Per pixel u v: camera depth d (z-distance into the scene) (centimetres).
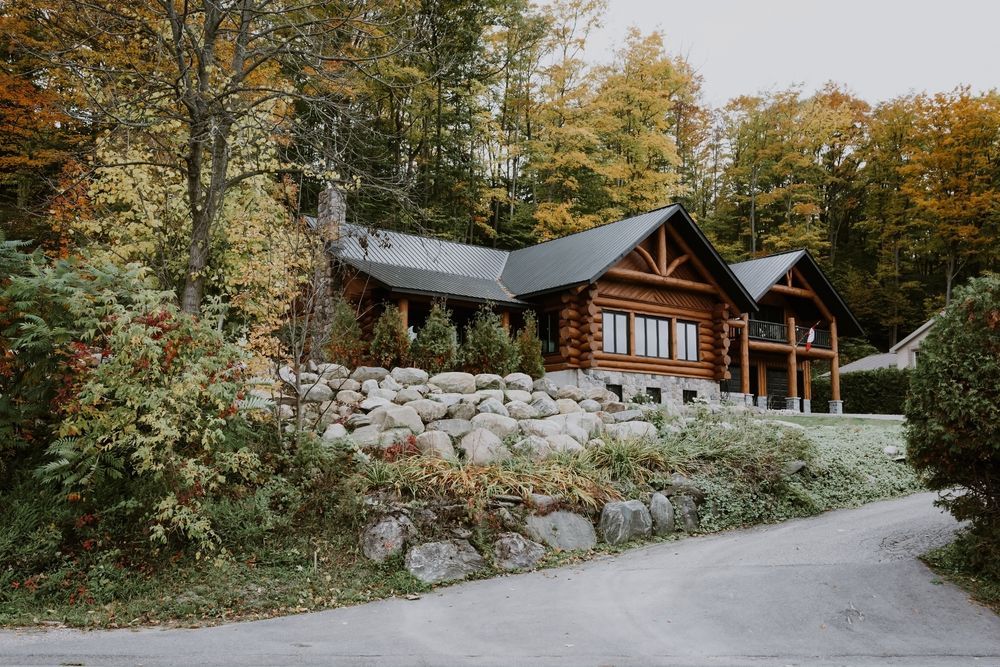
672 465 1354
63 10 1309
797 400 3516
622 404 1702
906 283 5209
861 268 5769
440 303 2394
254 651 698
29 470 969
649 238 2783
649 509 1249
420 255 2709
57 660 660
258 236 1530
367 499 1052
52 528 902
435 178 3575
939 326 981
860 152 5625
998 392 908
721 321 2945
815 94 5397
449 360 1730
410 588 945
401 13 1466
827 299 3703
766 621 806
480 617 828
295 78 1587
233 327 1445
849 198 5838
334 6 1470
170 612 826
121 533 932
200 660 667
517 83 4091
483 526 1070
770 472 1416
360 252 2430
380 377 1523
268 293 1427
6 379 970
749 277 3528
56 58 1358
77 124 1903
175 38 1229
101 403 955
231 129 1516
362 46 1578
